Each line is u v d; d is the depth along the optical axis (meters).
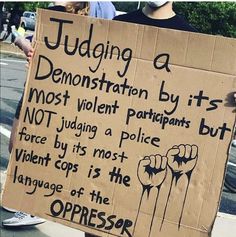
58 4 3.77
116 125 2.60
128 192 2.58
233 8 25.64
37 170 2.71
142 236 2.57
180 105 2.52
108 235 2.62
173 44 2.51
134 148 2.57
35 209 2.71
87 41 2.63
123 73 2.59
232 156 7.89
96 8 3.88
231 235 4.28
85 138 2.64
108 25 2.59
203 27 25.89
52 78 2.68
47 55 2.69
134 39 2.57
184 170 2.52
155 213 2.55
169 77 2.53
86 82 2.64
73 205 2.66
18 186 2.73
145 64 2.56
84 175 2.64
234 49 2.44
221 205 5.40
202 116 2.49
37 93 2.70
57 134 2.68
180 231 2.52
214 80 2.48
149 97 2.56
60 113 2.67
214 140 2.48
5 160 5.83
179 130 2.52
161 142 2.54
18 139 2.72
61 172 2.67
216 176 2.48
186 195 2.51
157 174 2.55
